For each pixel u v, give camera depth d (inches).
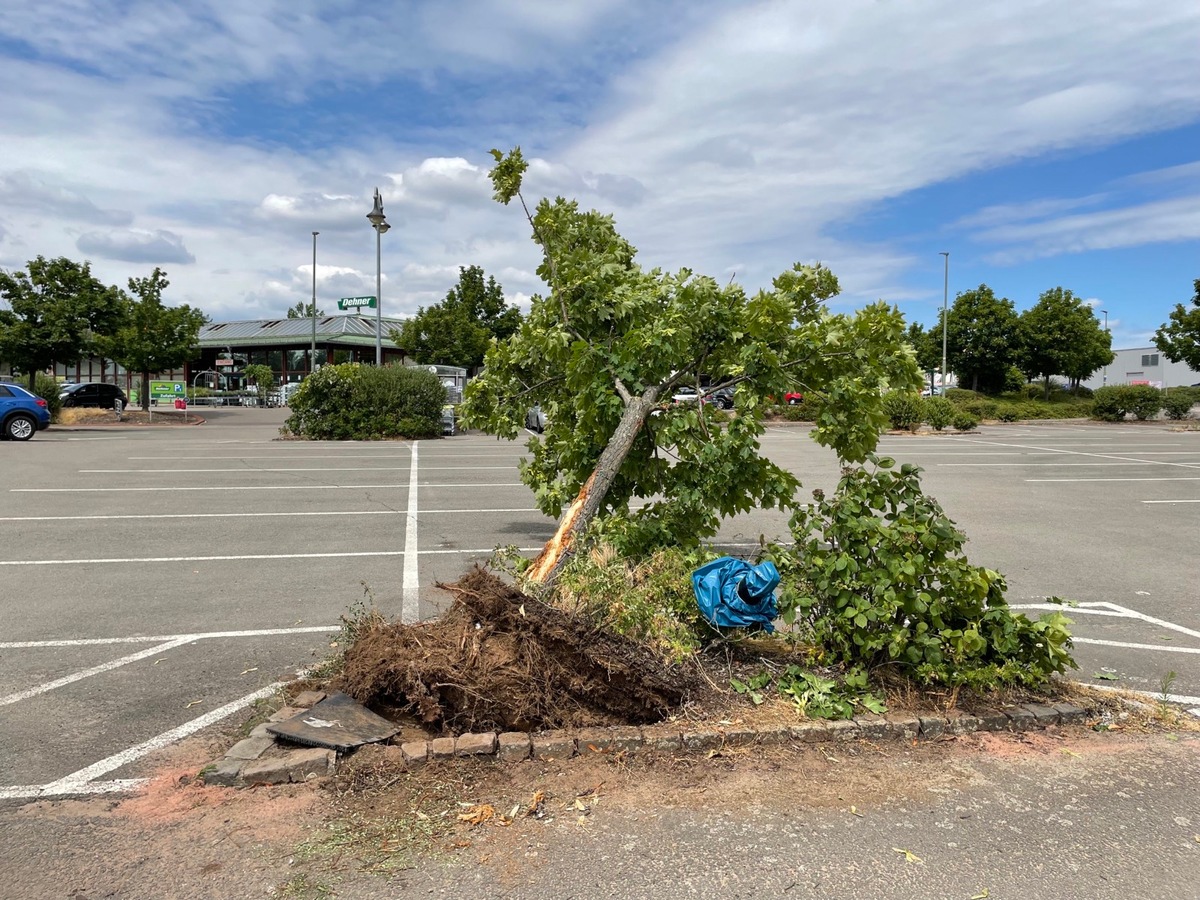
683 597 189.5
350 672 170.9
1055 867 118.7
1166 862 120.3
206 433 1077.8
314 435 991.6
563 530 200.5
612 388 231.3
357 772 141.2
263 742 149.8
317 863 118.1
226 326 2753.4
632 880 114.7
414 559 324.2
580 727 157.1
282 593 271.0
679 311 224.7
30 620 239.1
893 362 222.7
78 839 123.6
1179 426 1371.8
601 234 270.1
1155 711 174.2
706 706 164.2
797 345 221.8
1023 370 2055.9
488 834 125.6
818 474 638.5
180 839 123.8
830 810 133.9
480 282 1619.1
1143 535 390.9
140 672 195.9
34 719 168.2
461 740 147.8
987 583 166.9
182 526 395.2
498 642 163.3
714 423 225.6
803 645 187.0
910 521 169.6
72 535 371.2
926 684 172.9
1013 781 144.3
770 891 112.5
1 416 929.5
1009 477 634.2
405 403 1017.5
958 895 112.0
